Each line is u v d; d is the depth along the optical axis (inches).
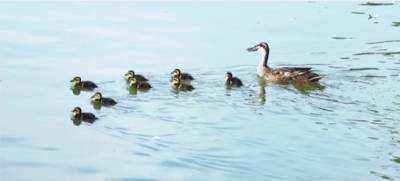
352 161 797.9
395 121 929.5
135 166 778.8
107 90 1098.7
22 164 785.6
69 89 1108.5
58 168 773.9
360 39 1464.1
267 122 935.0
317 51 1365.7
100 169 770.2
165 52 1348.4
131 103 1024.2
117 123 932.6
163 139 868.0
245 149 834.2
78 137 878.4
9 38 1454.2
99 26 1590.8
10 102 1032.2
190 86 1096.8
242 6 1878.7
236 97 1057.5
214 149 834.2
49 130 909.2
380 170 770.2
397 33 1517.0
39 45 1397.6
